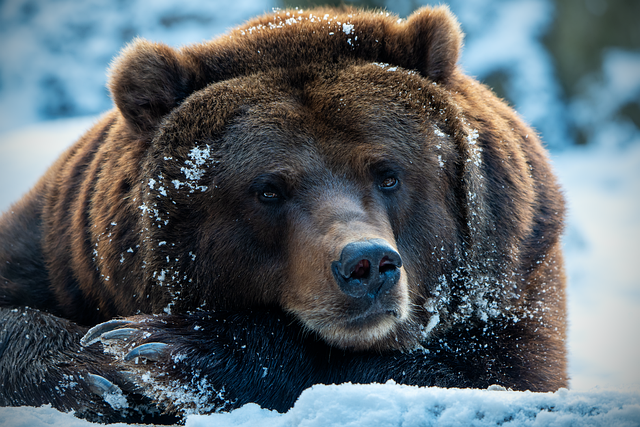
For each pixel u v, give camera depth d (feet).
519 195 26.94
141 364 23.34
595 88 102.53
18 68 127.13
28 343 27.22
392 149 24.04
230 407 23.50
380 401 17.85
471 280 25.95
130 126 26.02
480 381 24.63
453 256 25.93
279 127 23.82
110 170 27.12
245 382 23.84
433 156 24.85
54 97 125.90
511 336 26.09
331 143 23.76
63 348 27.09
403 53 26.81
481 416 17.43
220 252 24.50
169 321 24.02
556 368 26.37
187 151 24.18
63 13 130.72
